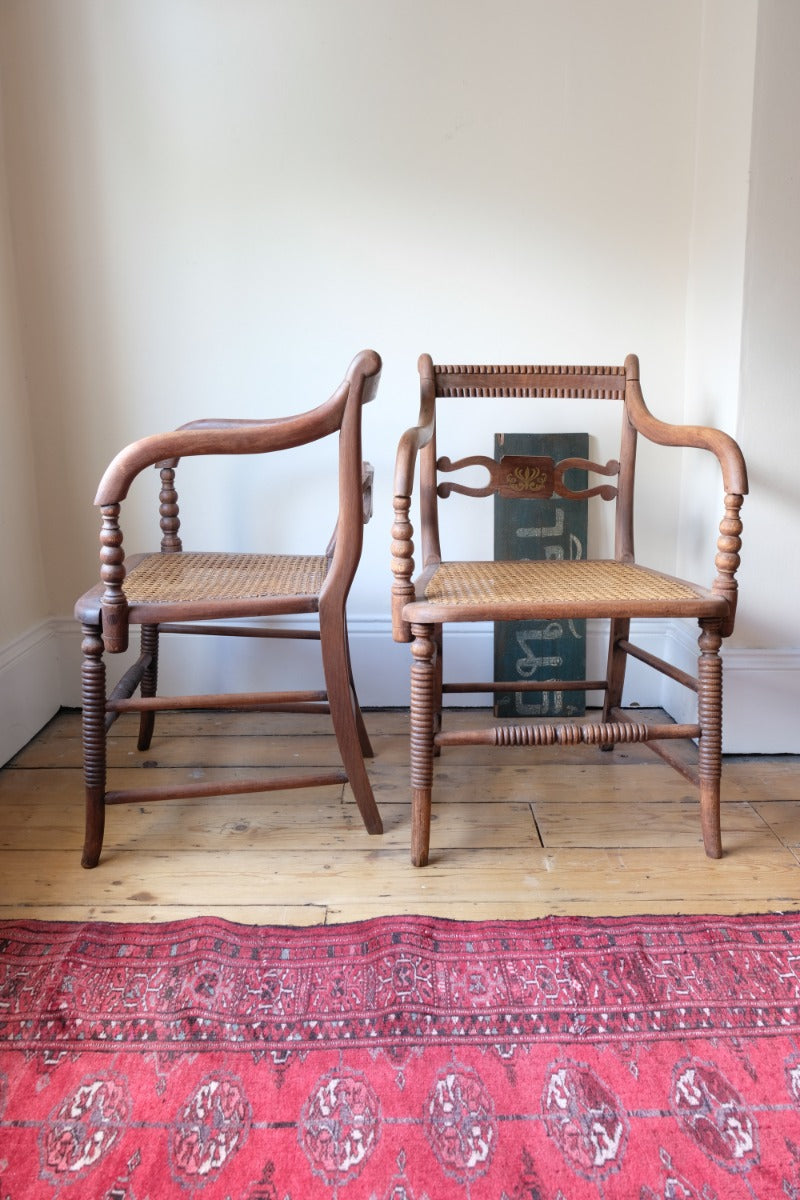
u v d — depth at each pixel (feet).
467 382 5.33
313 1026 3.18
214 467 6.23
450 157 5.86
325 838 4.66
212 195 5.86
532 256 6.00
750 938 3.68
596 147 5.88
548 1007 3.27
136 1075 2.94
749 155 5.00
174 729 6.24
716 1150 2.65
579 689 5.54
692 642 5.98
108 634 4.04
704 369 5.79
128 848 4.54
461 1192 2.51
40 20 5.62
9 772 5.47
